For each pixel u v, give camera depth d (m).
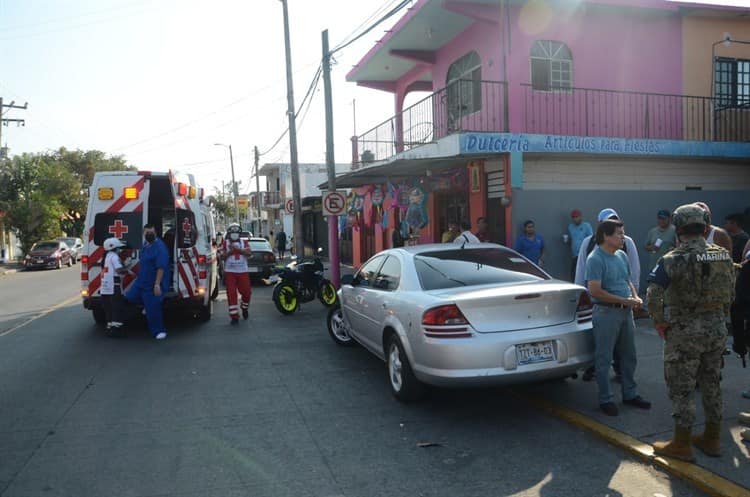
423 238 15.42
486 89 13.05
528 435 4.88
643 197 12.19
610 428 4.84
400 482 4.03
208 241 12.45
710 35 13.73
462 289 5.37
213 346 8.67
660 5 12.70
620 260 5.23
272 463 4.38
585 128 12.77
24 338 9.62
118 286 9.48
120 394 6.23
